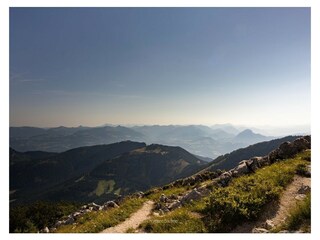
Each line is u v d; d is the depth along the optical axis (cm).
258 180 2116
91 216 2678
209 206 1898
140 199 2969
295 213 1532
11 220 3228
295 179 2131
